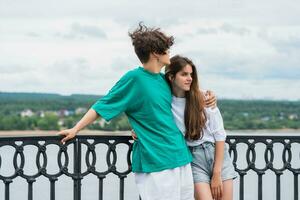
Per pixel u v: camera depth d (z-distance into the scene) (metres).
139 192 5.15
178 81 5.13
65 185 17.80
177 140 5.09
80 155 5.32
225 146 5.43
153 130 5.05
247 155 5.73
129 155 5.45
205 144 5.31
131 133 5.26
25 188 16.53
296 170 5.87
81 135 5.32
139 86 5.02
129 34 5.13
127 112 5.14
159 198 5.04
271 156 5.78
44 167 5.22
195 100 5.17
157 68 5.08
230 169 5.38
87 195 13.98
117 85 5.07
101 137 5.36
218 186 5.29
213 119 5.28
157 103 5.04
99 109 5.04
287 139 5.80
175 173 5.05
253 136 5.71
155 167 5.02
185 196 5.14
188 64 5.13
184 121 5.21
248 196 16.12
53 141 5.22
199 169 5.32
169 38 5.06
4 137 5.05
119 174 5.43
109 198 13.95
